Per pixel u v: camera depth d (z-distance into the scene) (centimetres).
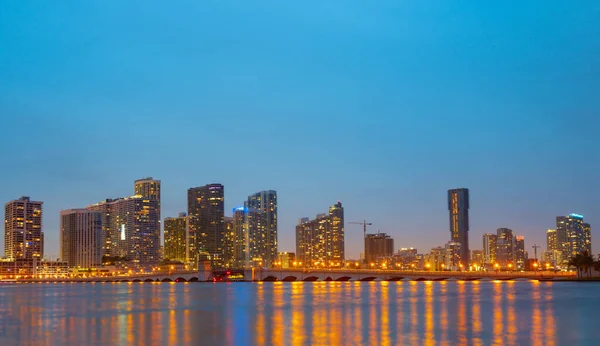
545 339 9450
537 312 13800
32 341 10062
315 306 16962
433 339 9488
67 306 18512
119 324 12531
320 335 10112
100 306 18338
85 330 11488
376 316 13338
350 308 15888
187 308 17012
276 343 9269
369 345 8900
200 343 9481
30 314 15400
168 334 10656
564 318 12438
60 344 9650
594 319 12212
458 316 13050
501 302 17212
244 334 10456
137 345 9381
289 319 13025
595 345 8862
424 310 14788
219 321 12862
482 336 9794
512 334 10006
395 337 9750
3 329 11775
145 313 15325
